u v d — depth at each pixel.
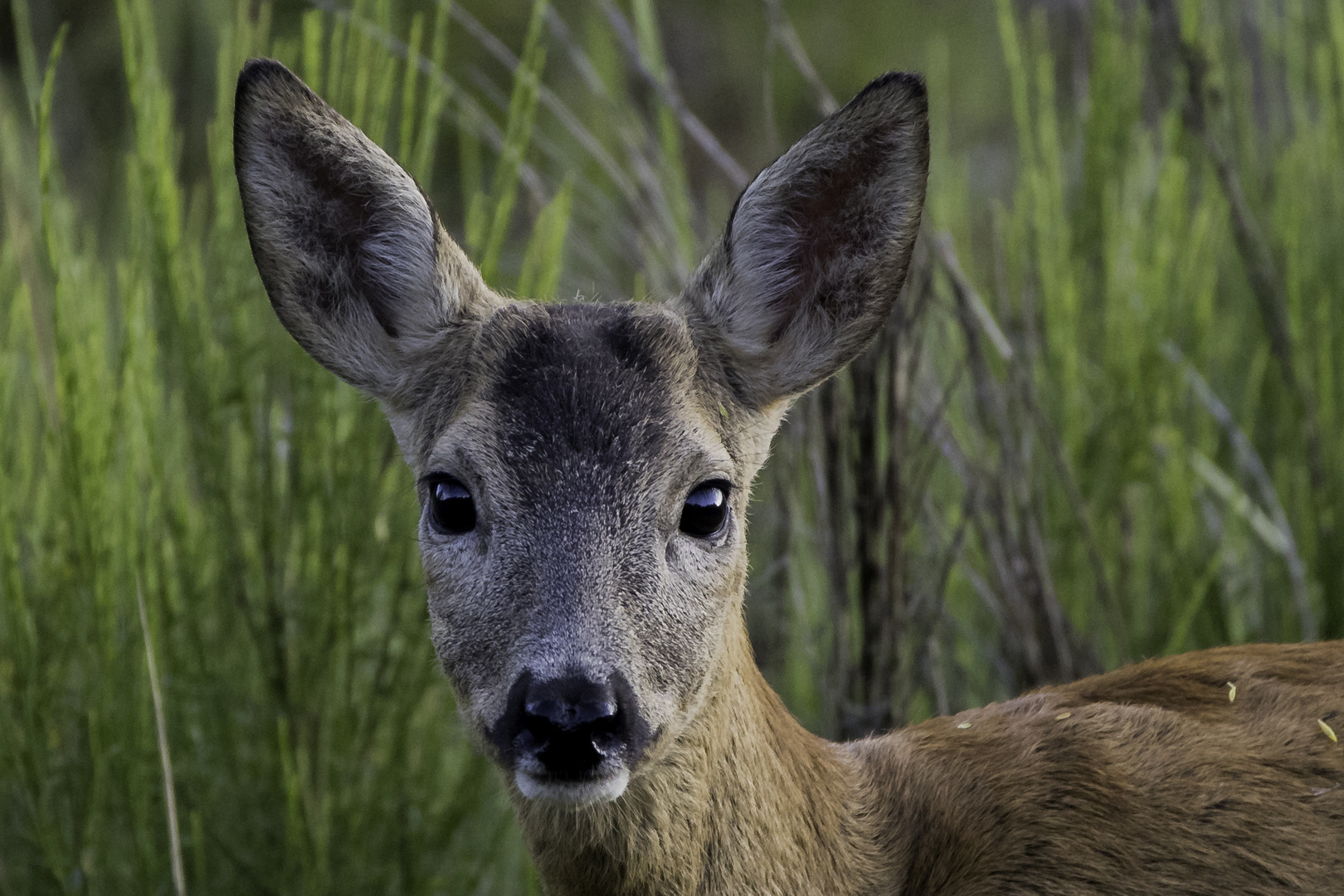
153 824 9.09
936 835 7.45
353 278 7.88
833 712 10.13
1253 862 7.07
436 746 9.56
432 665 9.37
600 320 7.27
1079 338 11.68
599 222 14.16
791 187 7.64
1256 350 11.83
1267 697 7.61
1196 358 11.42
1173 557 10.80
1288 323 11.23
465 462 6.86
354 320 7.89
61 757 9.09
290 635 9.31
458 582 6.85
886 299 7.70
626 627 6.53
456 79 19.45
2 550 8.91
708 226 13.88
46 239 8.68
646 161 13.34
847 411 10.02
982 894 7.26
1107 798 7.28
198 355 9.25
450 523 6.97
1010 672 10.47
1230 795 7.18
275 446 9.53
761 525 11.69
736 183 11.86
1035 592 10.12
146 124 9.26
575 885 7.11
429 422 7.54
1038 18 13.59
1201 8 11.80
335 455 9.23
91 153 17.62
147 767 8.90
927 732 7.91
